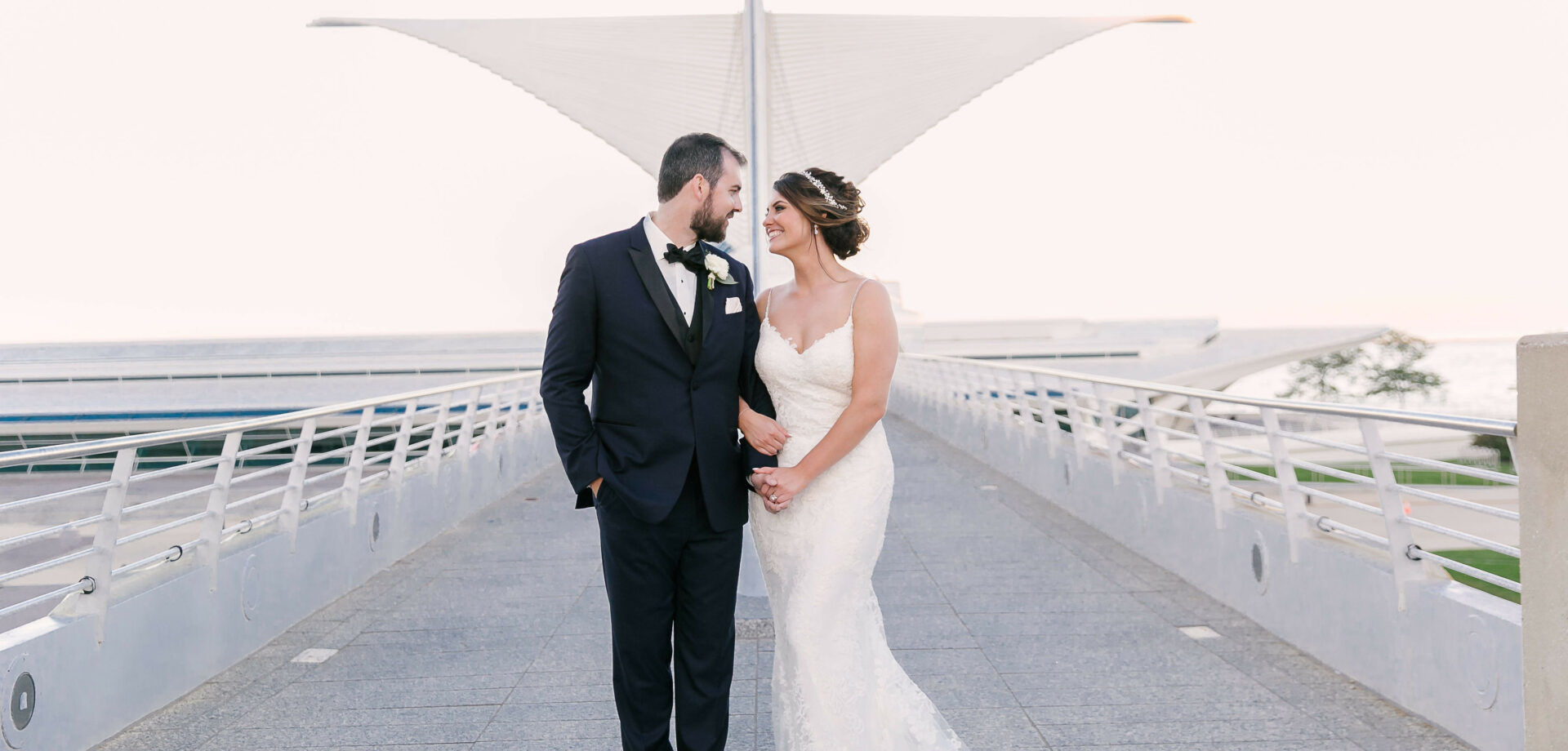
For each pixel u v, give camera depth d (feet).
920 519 29.22
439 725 12.99
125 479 13.32
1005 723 12.73
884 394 9.64
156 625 13.93
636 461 9.12
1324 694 13.74
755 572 19.36
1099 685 14.26
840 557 9.74
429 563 24.41
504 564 24.08
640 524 9.18
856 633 9.86
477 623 18.39
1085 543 25.46
